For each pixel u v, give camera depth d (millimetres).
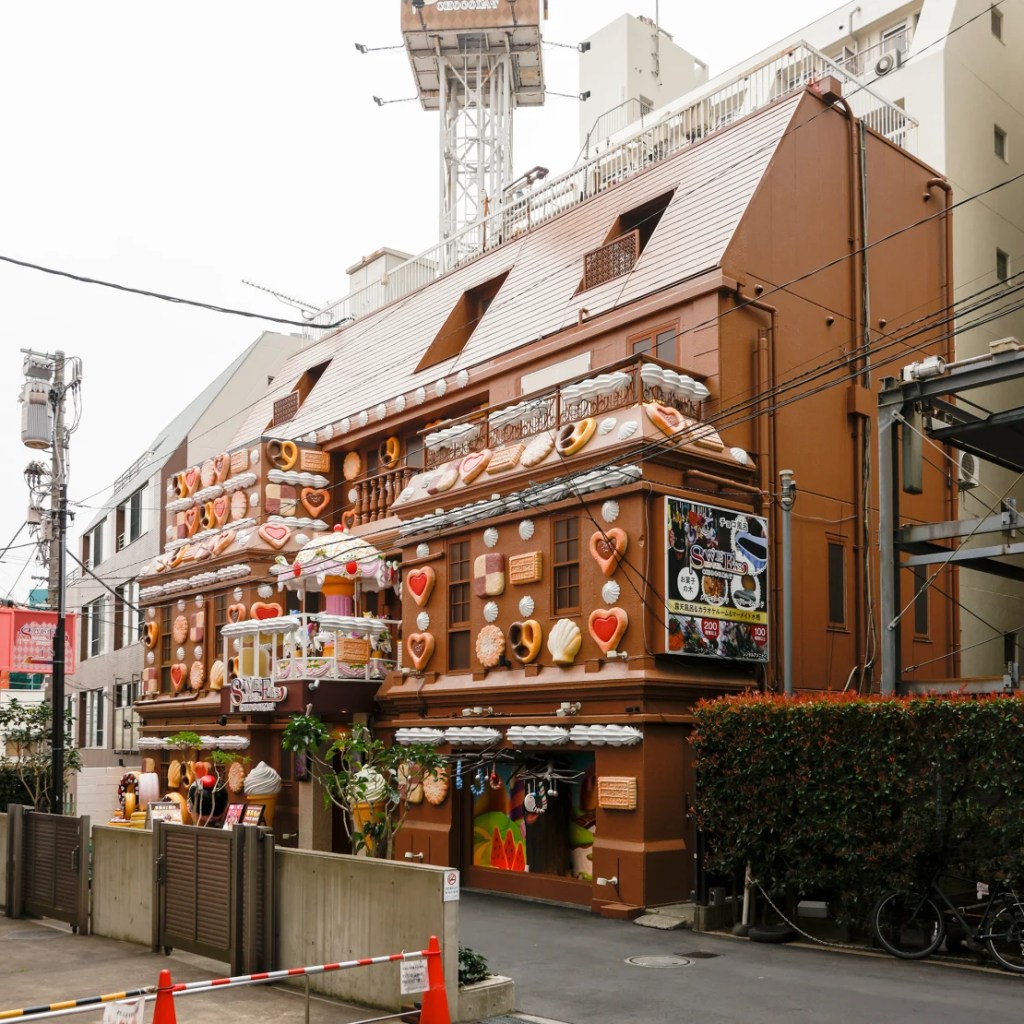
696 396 20016
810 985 12375
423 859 21703
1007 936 13055
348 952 11492
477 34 39000
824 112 23297
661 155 29625
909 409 17062
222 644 28625
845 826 14469
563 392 20281
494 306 26656
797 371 21625
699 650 18406
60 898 16531
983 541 26172
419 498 23328
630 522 18578
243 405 38844
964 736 13547
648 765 17859
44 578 31797
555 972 13391
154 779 29781
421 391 26219
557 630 19375
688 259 21297
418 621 22844
